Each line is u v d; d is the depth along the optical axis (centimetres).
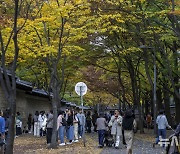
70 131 1988
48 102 4650
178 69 2588
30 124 3153
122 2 1916
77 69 2702
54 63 1789
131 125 1301
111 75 3759
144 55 2541
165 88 2983
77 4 1567
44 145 1911
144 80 3434
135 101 3002
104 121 1758
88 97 5925
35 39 1750
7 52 1653
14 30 1155
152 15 1888
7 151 1136
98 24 2022
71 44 2148
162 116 1727
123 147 1744
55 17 1585
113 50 2586
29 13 1650
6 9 1545
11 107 1152
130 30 2222
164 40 2250
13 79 1167
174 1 1836
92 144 1945
